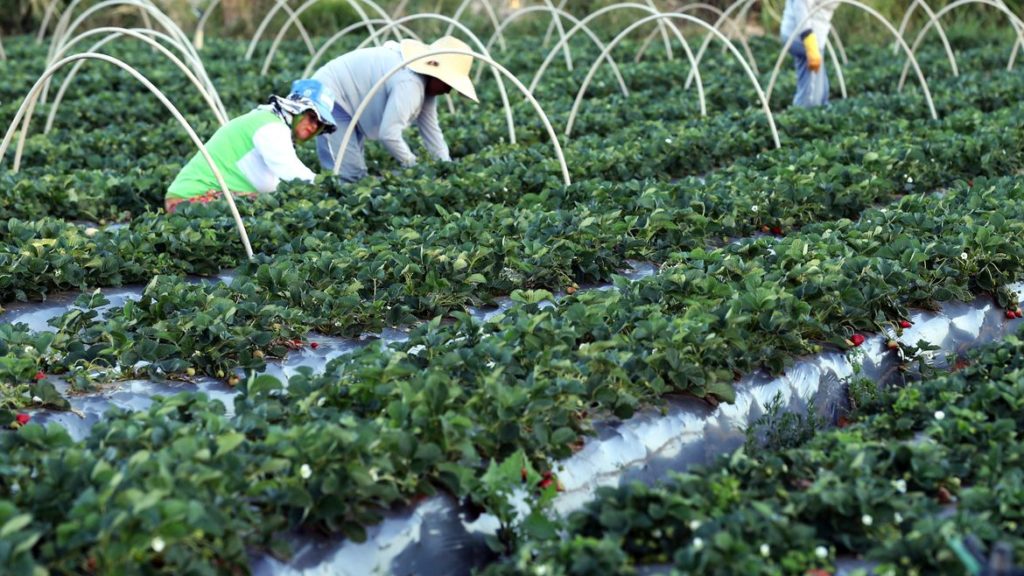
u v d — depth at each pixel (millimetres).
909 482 4645
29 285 6922
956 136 10484
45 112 13016
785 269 6664
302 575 4098
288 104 9055
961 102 13414
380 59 9781
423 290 6598
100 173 9734
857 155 10062
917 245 6930
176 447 4113
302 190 8703
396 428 4516
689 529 4188
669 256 7105
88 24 23594
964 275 6926
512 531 4504
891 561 3943
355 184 9000
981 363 5723
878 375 6242
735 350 5660
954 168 10125
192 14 23562
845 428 5484
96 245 7387
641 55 19406
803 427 5730
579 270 7266
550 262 7047
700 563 3828
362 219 8336
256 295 6324
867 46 19938
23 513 3877
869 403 5820
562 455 4816
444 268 6754
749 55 17031
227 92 14586
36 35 23734
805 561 3998
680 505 4180
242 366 5852
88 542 3697
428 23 23516
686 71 16625
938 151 10078
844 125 11688
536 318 5359
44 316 6785
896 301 6520
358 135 10031
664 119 13328
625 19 23734
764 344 5859
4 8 23844
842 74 16312
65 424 5289
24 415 5195
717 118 12008
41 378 5590
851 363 6102
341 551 4219
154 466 3973
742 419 5539
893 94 13930
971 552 3754
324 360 6051
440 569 4406
